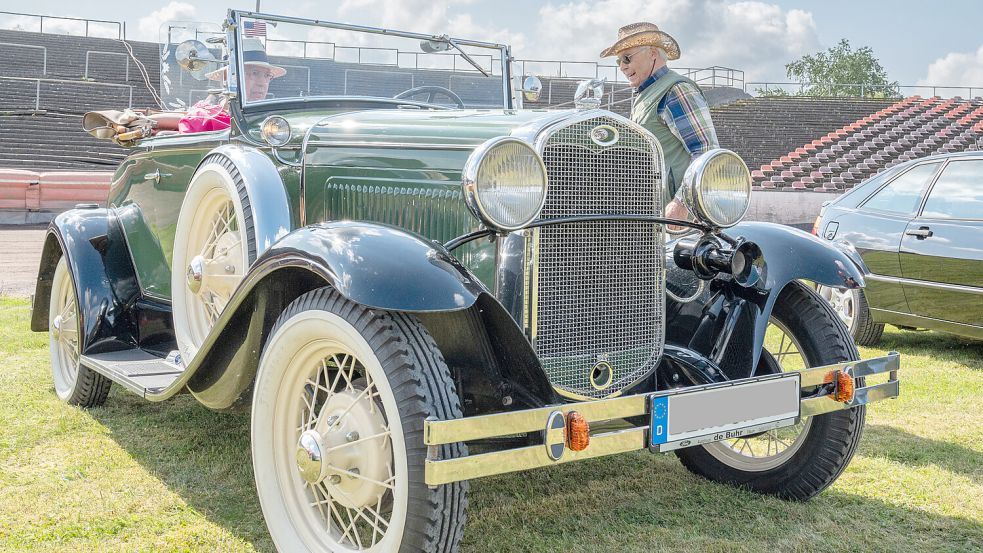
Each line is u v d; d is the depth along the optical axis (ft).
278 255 7.34
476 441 7.91
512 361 7.38
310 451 7.28
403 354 6.61
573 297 7.98
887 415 13.23
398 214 9.01
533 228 7.64
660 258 8.57
